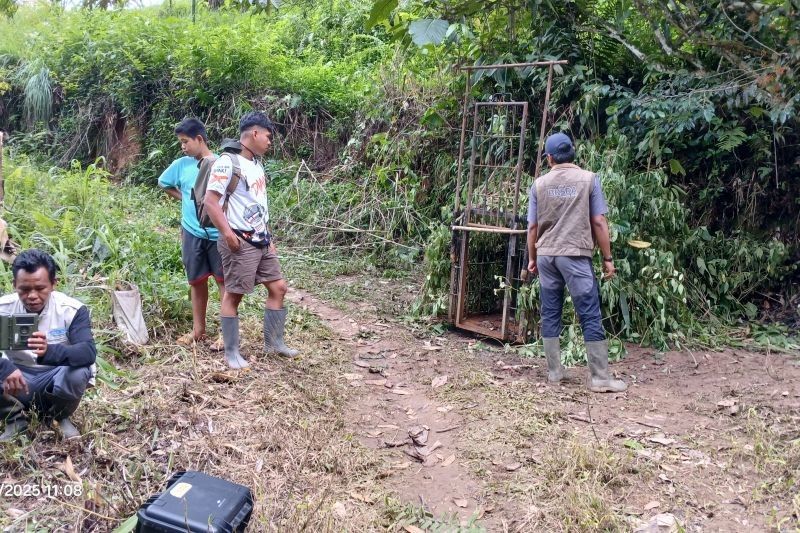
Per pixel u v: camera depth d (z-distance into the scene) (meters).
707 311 5.99
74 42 12.44
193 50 10.80
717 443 3.78
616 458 3.50
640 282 5.53
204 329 4.76
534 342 5.52
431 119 7.74
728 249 6.26
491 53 6.91
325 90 10.21
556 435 3.86
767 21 5.30
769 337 5.71
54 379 3.12
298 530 2.78
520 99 6.89
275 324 4.68
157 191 10.16
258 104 10.38
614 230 5.32
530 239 4.97
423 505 3.22
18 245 5.06
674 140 6.23
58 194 6.45
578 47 6.54
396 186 8.27
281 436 3.59
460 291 5.83
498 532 3.01
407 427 4.07
